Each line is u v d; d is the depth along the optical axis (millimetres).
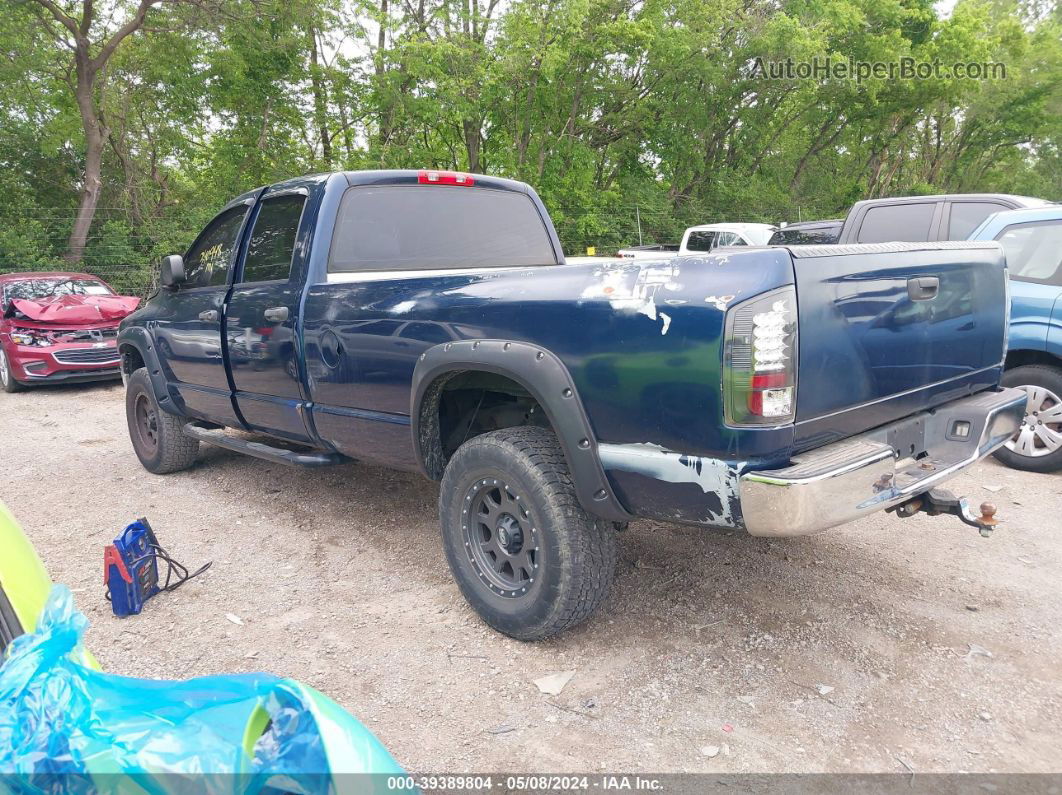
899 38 26031
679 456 2568
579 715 2705
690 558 4008
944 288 3100
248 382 4520
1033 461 5391
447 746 2551
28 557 1911
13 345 9688
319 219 4035
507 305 2988
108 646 3215
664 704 2756
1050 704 2727
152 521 4785
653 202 24578
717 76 23094
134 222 20078
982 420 3182
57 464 6266
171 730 1269
